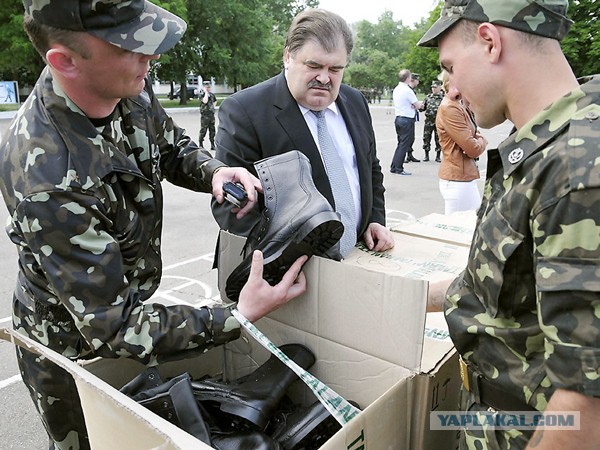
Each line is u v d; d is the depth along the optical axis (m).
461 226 1.93
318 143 1.74
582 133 0.72
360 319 1.13
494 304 0.86
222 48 30.62
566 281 0.69
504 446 0.92
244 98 1.74
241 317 1.08
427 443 1.11
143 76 1.08
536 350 0.84
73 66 1.00
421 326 1.04
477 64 0.84
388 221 5.46
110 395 0.83
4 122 13.58
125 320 1.02
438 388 1.12
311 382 0.96
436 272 1.49
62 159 1.01
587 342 0.68
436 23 0.90
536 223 0.74
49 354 0.97
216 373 1.50
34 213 0.98
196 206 5.86
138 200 1.19
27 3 0.97
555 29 0.78
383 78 48.34
